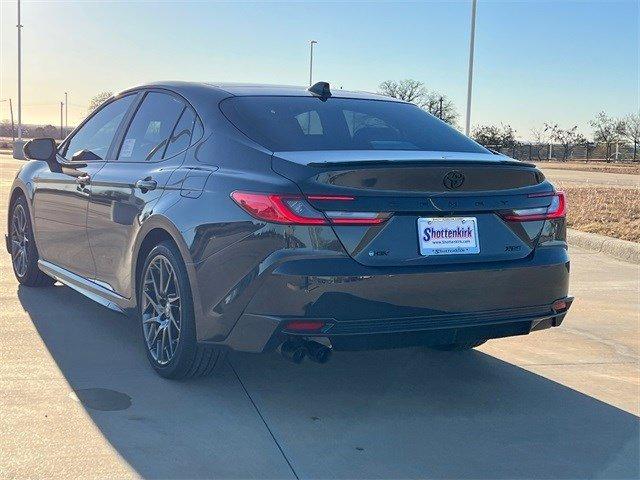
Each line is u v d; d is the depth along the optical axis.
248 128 3.99
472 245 3.68
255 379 4.17
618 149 54.66
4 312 5.36
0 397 3.73
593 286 7.25
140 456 3.16
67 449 3.19
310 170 3.47
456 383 4.28
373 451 3.32
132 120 4.93
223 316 3.61
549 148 54.66
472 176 3.69
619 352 5.02
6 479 2.90
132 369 4.25
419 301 3.54
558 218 3.99
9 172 20.88
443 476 3.12
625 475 3.19
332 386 4.13
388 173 3.50
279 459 3.20
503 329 3.84
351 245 3.43
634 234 9.90
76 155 5.36
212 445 3.30
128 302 4.46
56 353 4.48
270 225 3.42
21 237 6.21
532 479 3.13
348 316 3.42
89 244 4.95
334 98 4.61
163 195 4.09
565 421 3.77
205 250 3.68
